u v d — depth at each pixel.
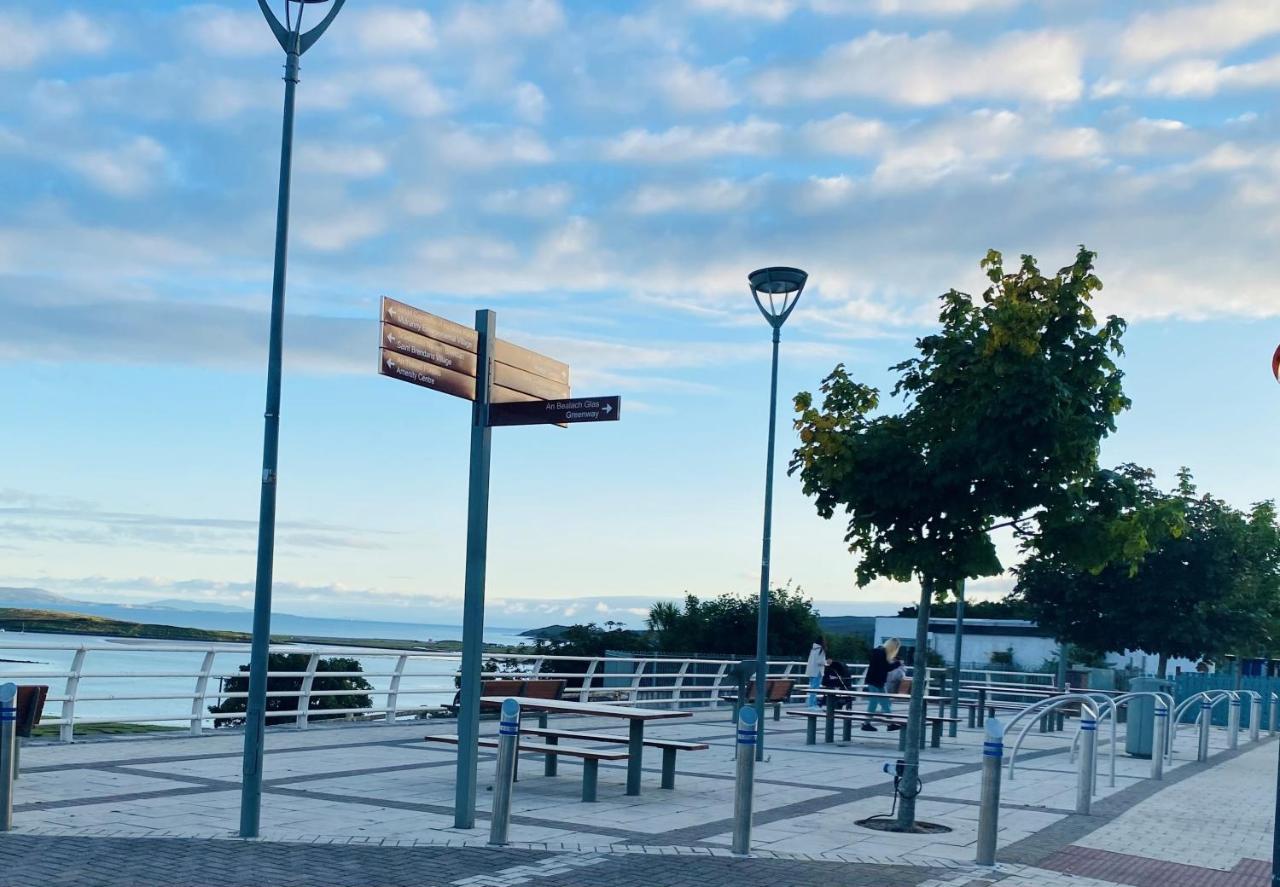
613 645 41.72
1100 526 11.23
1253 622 32.22
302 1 9.91
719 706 30.41
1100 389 11.02
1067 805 13.77
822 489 11.97
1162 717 17.48
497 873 8.50
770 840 10.41
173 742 15.84
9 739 9.30
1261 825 13.06
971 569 11.36
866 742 21.25
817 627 45.06
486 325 10.55
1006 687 28.44
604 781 14.10
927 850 10.30
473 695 10.34
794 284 17.50
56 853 8.48
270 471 9.66
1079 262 10.95
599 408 10.11
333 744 16.72
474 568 10.42
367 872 8.34
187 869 8.17
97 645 15.18
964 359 11.07
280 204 9.80
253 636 9.57
